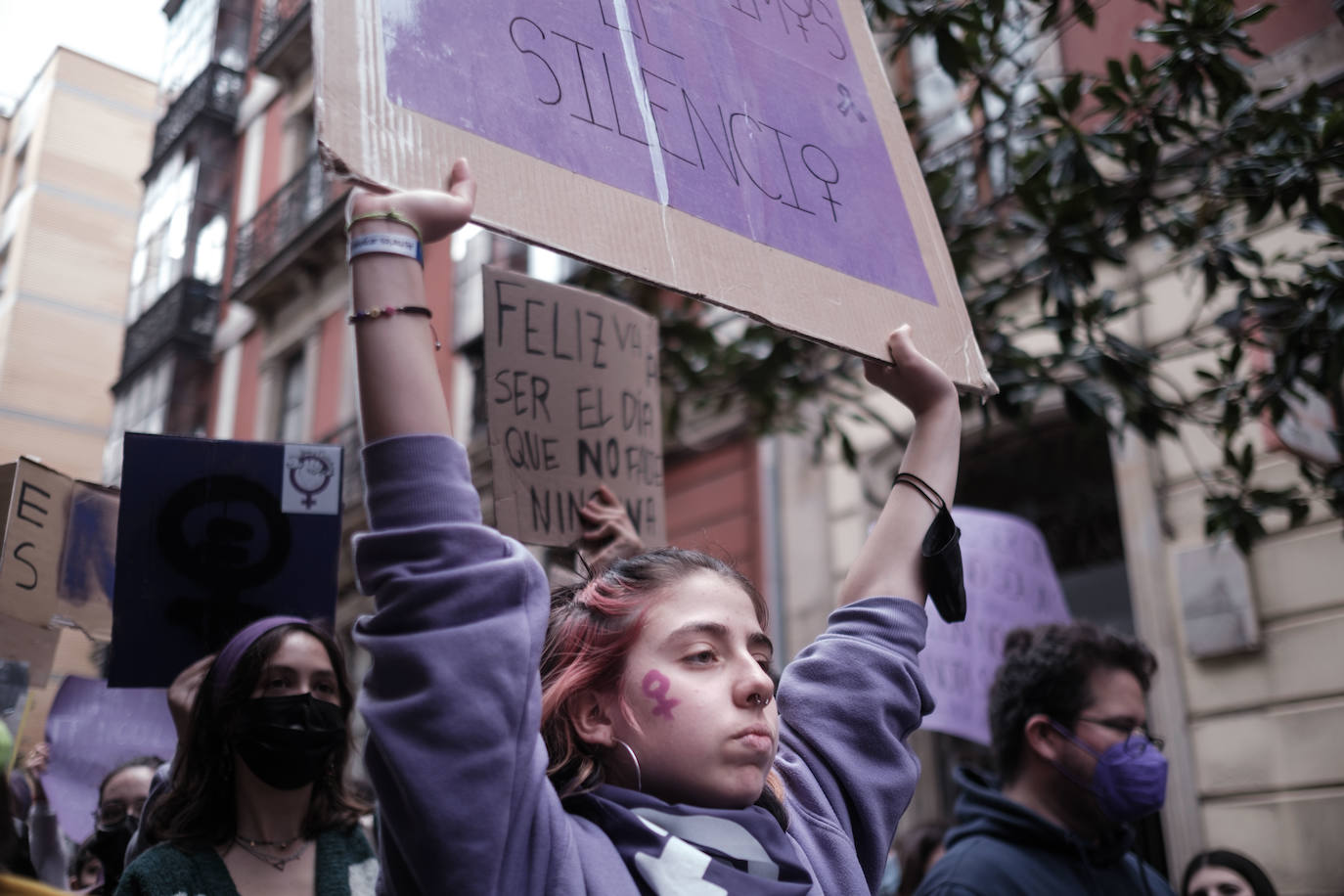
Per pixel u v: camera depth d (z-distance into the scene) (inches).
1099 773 87.4
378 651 40.7
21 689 87.8
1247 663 224.8
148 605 91.0
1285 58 222.4
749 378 222.8
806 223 64.5
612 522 118.9
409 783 38.9
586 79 56.6
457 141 49.7
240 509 94.7
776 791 50.9
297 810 80.1
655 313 229.1
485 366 118.8
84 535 95.3
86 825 107.2
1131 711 89.0
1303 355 146.3
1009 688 93.9
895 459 307.1
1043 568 163.0
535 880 41.0
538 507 117.3
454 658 40.3
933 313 68.7
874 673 56.1
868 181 70.1
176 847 76.0
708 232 58.4
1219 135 159.6
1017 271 168.6
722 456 357.4
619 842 43.8
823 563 318.3
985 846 87.4
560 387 122.9
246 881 76.0
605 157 55.4
